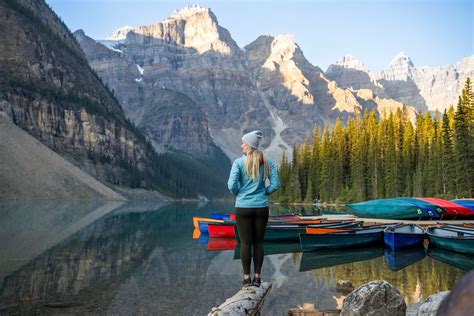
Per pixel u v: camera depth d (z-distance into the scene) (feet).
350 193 273.95
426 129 265.75
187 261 47.88
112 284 33.47
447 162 201.67
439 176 213.25
